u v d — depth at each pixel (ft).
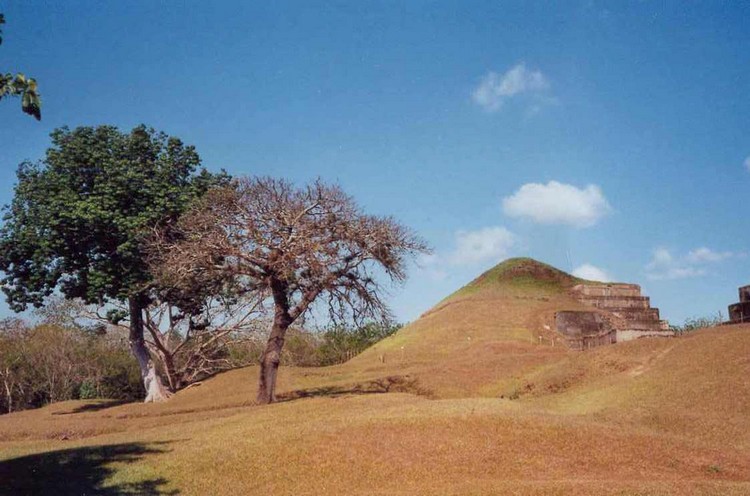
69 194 94.32
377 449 45.78
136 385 156.56
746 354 65.72
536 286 150.20
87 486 41.37
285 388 96.94
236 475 42.37
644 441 48.21
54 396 146.61
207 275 84.94
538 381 81.46
